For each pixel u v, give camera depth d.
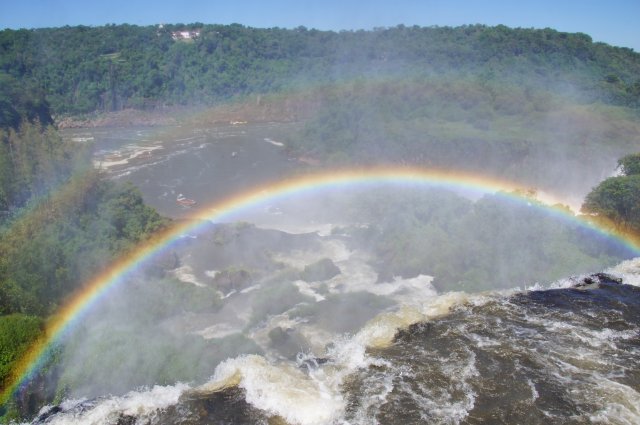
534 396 27.92
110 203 64.81
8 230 56.91
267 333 45.09
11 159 86.12
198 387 30.91
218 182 102.50
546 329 34.47
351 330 44.72
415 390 28.73
